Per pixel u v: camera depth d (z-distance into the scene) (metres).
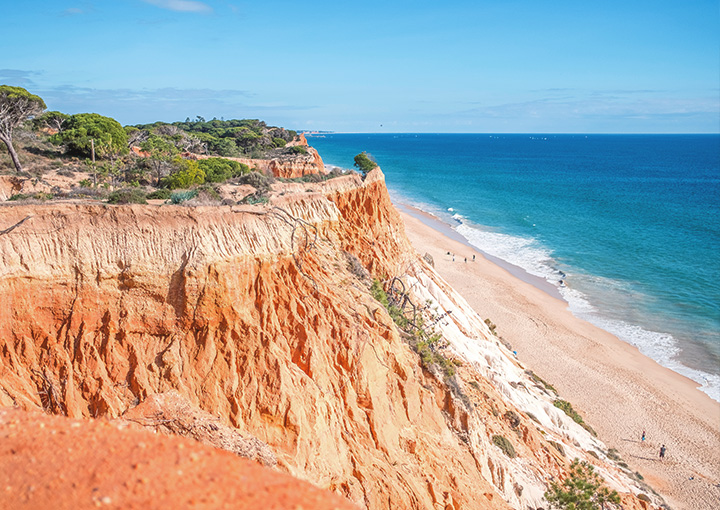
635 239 92.12
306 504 7.43
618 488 30.08
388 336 24.17
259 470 8.27
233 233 19.70
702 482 34.72
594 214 114.56
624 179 182.62
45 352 15.95
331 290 23.08
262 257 20.23
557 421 36.44
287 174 62.56
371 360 21.97
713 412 42.28
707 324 57.03
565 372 47.38
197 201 21.77
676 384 46.03
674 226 102.38
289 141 114.94
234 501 7.27
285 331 20.16
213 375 17.44
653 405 42.97
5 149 41.69
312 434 17.70
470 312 47.28
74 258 16.80
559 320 58.00
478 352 39.59
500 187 157.25
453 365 33.78
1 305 15.50
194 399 16.94
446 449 23.69
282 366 18.23
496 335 51.22
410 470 20.64
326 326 21.34
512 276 71.81
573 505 24.39
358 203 41.09
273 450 16.62
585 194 144.25
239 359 18.03
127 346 16.91
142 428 12.90
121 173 41.88
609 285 68.69
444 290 46.81
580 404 42.84
